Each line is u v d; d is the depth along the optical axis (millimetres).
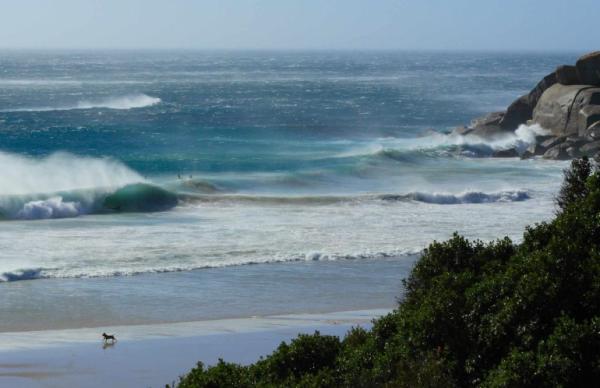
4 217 47500
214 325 28484
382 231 44781
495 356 17500
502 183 62000
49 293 32281
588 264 17812
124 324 28656
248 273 36031
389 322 20062
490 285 18516
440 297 18516
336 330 27797
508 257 21422
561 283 17500
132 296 32188
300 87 186750
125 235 42688
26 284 33469
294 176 62688
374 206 52594
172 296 32281
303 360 19203
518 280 18250
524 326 17250
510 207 52750
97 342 26297
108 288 33188
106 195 50500
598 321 16406
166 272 35875
